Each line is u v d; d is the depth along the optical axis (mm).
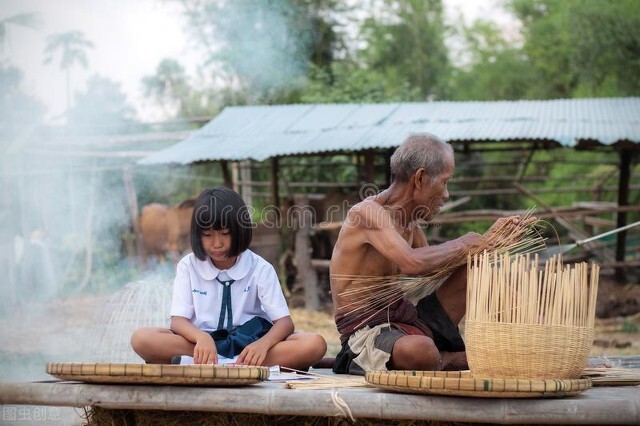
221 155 9469
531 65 21328
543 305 2938
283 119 10609
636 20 14656
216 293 3738
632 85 15094
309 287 10344
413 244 3947
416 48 19672
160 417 3059
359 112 10516
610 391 3033
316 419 3033
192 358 3461
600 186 12508
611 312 9930
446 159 3686
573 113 9812
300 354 3557
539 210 10422
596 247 10883
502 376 2936
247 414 3029
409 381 2758
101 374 2863
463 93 21438
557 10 21547
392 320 3699
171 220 12133
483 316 2984
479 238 3543
